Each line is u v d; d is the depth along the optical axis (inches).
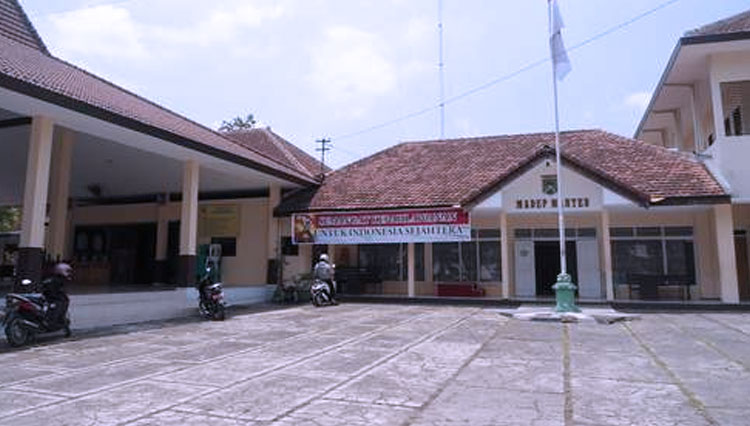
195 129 735.1
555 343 413.1
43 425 212.5
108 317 524.1
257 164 722.2
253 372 311.1
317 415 227.0
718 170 689.6
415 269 861.8
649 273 776.3
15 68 454.6
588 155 823.1
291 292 804.0
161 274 906.7
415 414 228.7
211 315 574.6
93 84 633.0
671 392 266.1
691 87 806.5
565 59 610.9
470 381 289.1
